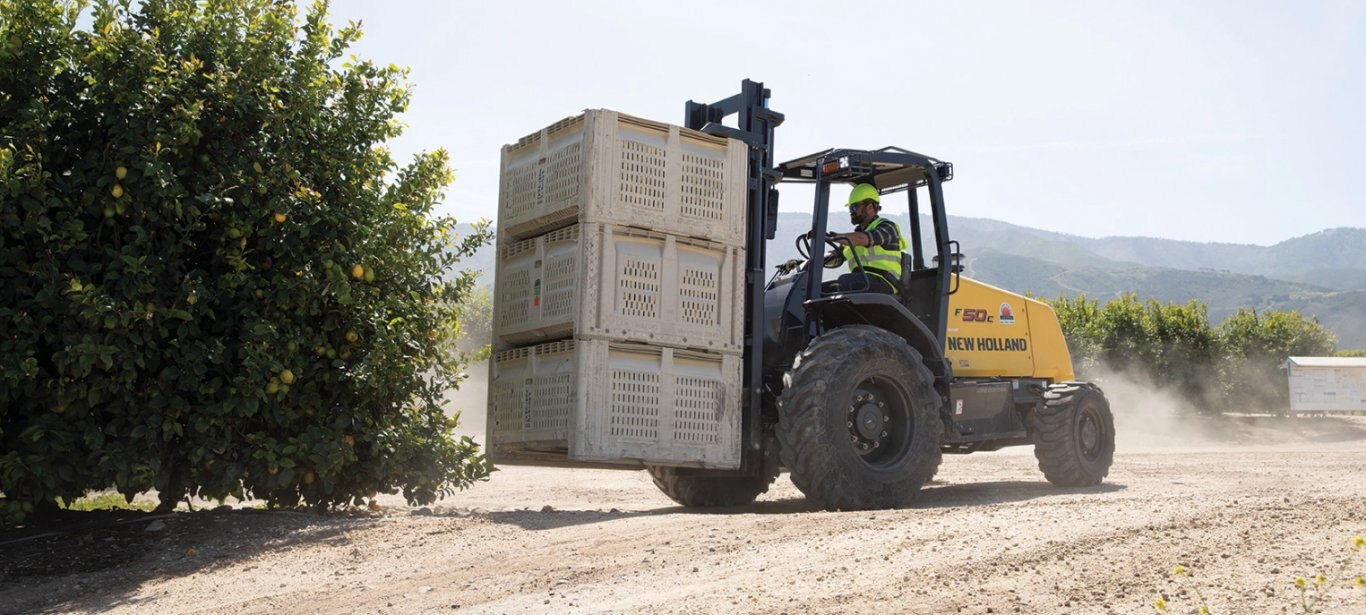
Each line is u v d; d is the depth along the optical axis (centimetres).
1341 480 960
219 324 731
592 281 757
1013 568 486
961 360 1026
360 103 807
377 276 789
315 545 650
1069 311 3594
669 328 788
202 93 729
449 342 853
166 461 722
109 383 678
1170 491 876
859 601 443
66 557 643
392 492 792
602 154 765
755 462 848
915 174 995
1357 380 3828
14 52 684
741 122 897
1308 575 452
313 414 758
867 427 843
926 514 657
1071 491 993
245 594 546
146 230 707
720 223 816
